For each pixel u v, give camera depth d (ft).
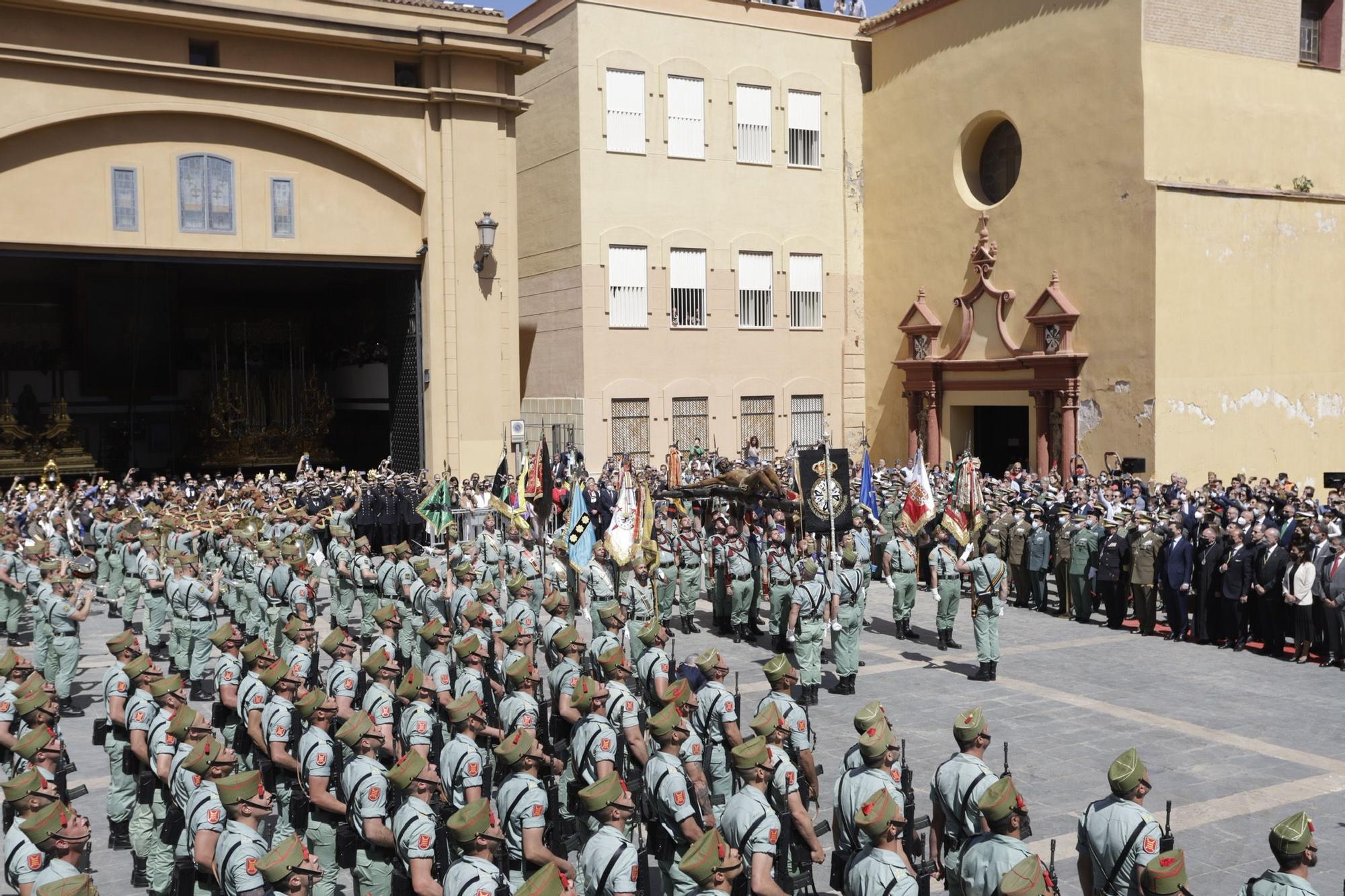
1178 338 94.53
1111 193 97.14
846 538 64.03
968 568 59.06
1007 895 21.58
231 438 154.81
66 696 53.57
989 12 110.42
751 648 64.80
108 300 152.15
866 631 69.26
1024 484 93.45
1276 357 100.99
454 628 53.57
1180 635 65.62
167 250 94.58
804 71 125.49
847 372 129.29
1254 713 50.08
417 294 105.50
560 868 27.96
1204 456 96.37
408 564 60.44
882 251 126.62
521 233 126.00
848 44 127.75
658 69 117.91
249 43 96.02
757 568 66.54
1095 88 98.53
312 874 23.41
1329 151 106.52
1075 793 40.29
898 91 123.13
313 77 98.63
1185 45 96.58
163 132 93.76
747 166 123.24
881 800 24.30
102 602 82.58
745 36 122.31
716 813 34.88
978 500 72.18
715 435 122.62
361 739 29.17
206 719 51.08
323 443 161.68
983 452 118.52
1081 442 101.24
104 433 157.48
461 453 104.17
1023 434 117.70
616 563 61.93
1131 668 58.95
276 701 33.86
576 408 116.67
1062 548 72.95
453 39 100.32
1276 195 100.17
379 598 63.77
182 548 70.49
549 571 69.62
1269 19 101.76
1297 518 64.49
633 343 118.11
